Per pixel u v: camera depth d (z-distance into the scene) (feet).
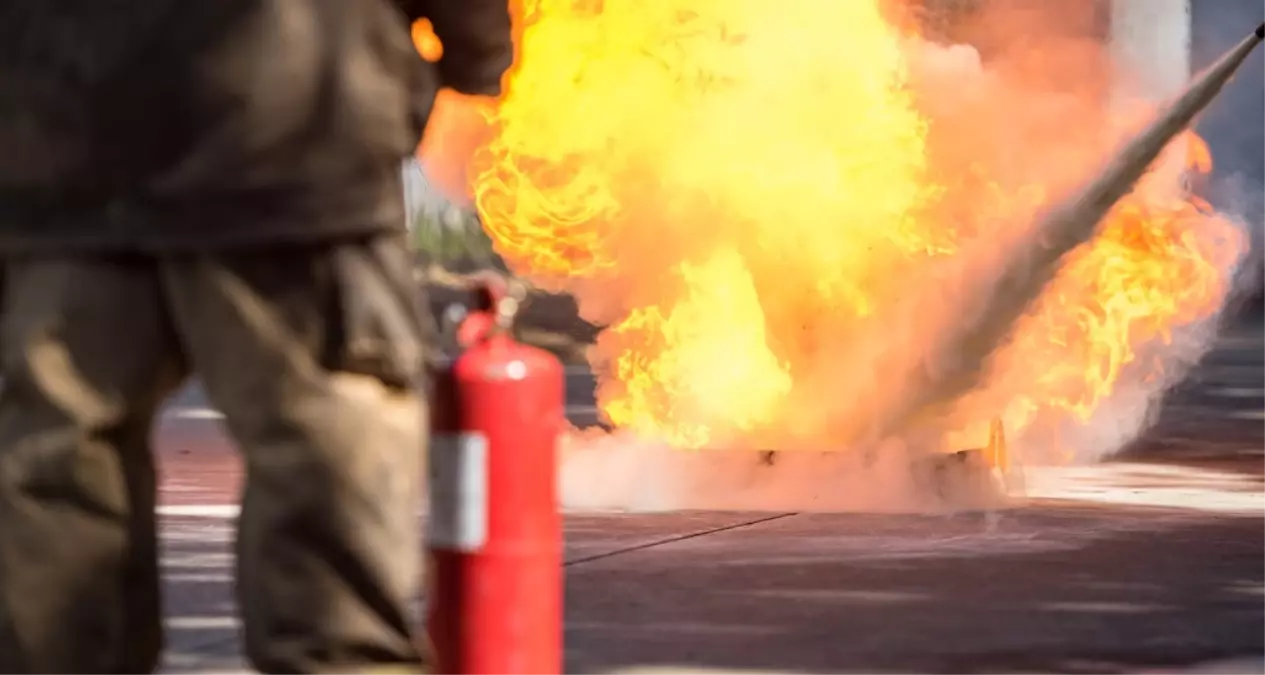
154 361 18.88
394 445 18.56
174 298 18.57
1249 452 59.77
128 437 19.16
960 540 40.57
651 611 32.42
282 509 18.31
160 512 44.80
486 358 20.74
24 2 18.61
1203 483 51.39
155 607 19.61
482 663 20.65
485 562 20.59
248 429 18.47
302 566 18.38
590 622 31.37
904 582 35.37
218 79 18.26
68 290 18.62
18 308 18.81
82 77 18.39
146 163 18.37
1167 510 45.57
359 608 18.48
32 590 18.75
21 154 18.58
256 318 18.38
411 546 18.74
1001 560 37.99
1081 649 29.63
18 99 18.60
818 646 29.63
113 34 18.37
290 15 18.35
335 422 18.30
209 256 18.37
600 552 38.52
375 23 18.74
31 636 18.79
